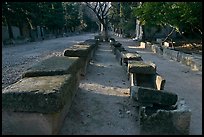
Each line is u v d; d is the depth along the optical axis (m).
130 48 26.48
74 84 6.16
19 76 10.78
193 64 13.29
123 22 50.66
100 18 38.88
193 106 6.75
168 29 36.28
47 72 5.46
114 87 8.58
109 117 5.82
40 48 26.97
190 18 17.00
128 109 6.36
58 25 57.97
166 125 4.79
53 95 4.04
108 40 38.59
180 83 9.59
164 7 19.27
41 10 41.75
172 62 15.62
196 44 26.09
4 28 34.72
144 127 4.84
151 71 7.70
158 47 20.83
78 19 81.94
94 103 6.75
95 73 10.99
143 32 36.41
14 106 4.09
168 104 5.49
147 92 5.50
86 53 9.78
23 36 40.59
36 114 4.13
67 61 6.90
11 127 4.20
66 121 5.32
